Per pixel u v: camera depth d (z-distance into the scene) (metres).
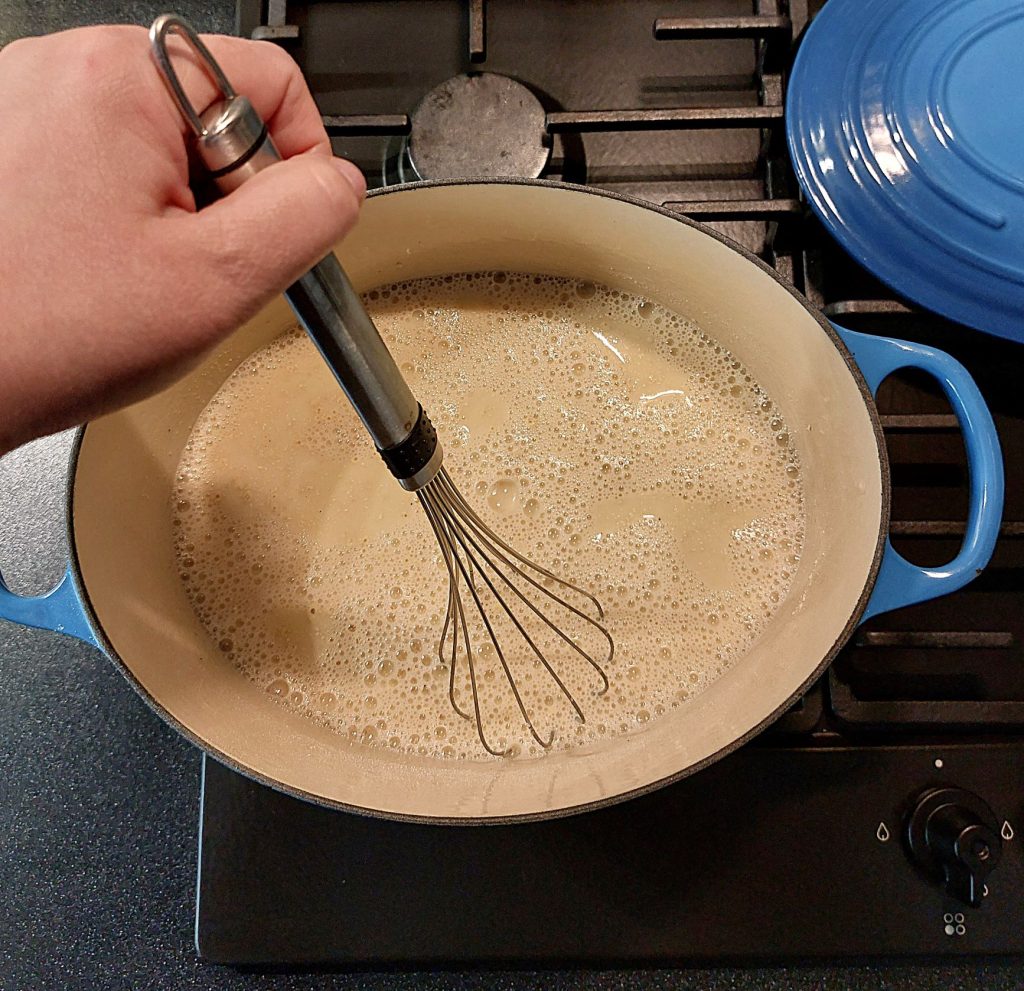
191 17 0.68
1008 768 0.51
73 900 0.54
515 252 0.61
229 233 0.31
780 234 0.60
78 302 0.32
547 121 0.59
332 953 0.50
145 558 0.56
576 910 0.50
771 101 0.62
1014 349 0.59
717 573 0.60
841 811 0.51
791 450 0.62
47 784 0.56
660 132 0.63
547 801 0.45
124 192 0.32
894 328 0.59
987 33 0.57
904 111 0.57
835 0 0.60
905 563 0.47
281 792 0.47
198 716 0.49
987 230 0.55
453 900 0.50
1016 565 0.56
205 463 0.63
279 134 0.43
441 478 0.44
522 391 0.64
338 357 0.34
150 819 0.55
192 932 0.53
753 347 0.60
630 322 0.65
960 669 0.55
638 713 0.57
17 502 0.60
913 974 0.52
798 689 0.44
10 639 0.58
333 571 0.61
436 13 0.66
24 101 0.32
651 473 0.62
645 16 0.65
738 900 0.50
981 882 0.46
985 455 0.47
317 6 0.66
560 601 0.53
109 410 0.35
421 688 0.58
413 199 0.52
